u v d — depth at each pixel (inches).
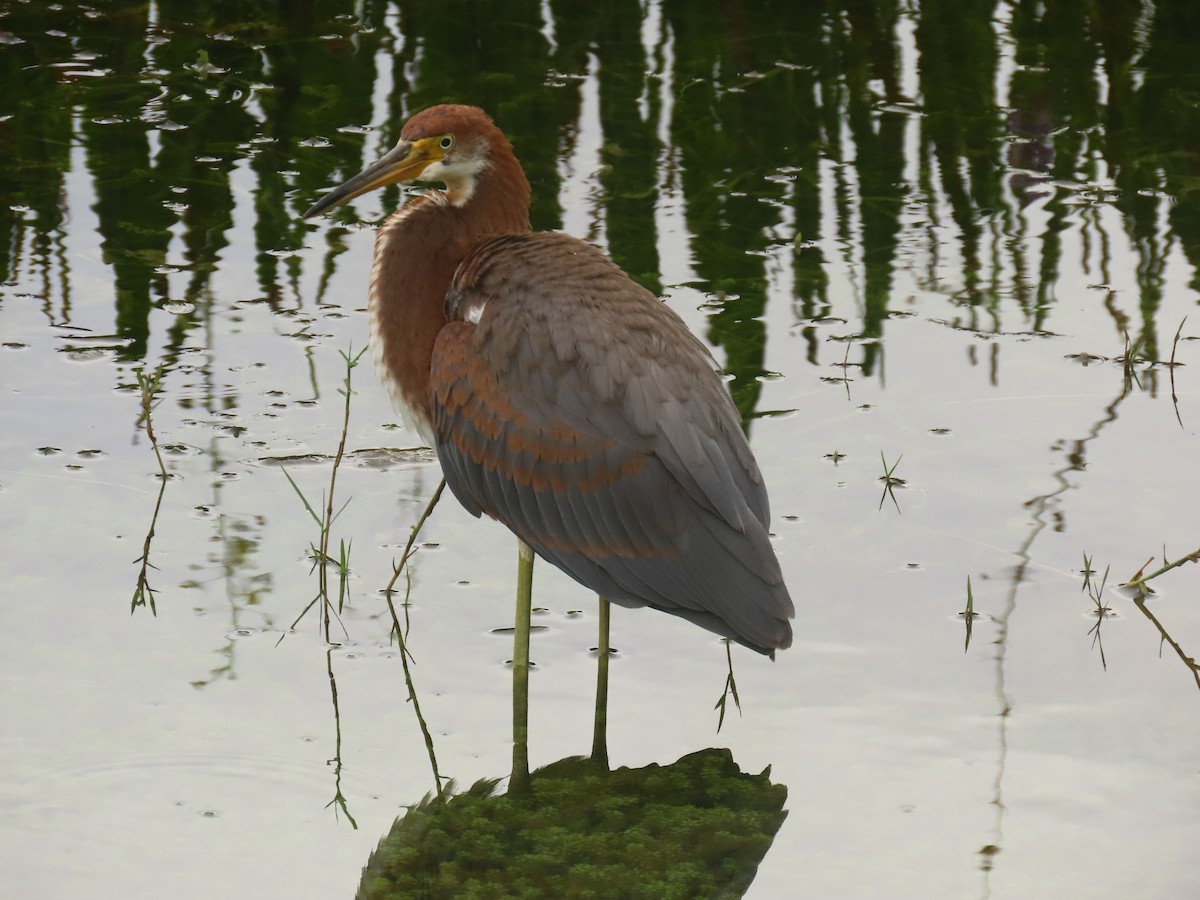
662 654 390.9
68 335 519.2
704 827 332.5
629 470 356.2
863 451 470.3
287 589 406.6
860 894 307.4
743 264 575.2
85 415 477.4
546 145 650.8
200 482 448.8
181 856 316.2
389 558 422.9
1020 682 373.7
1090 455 466.0
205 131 653.3
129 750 345.7
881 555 422.6
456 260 403.2
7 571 404.8
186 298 544.7
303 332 527.2
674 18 764.6
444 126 406.0
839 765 347.6
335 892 308.0
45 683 365.4
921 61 728.3
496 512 377.7
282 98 679.1
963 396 498.9
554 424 361.4
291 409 487.5
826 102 693.9
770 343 527.2
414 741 356.2
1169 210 614.2
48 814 326.3
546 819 335.9
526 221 421.1
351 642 388.5
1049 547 424.2
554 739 358.0
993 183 636.7
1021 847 319.3
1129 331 533.6
